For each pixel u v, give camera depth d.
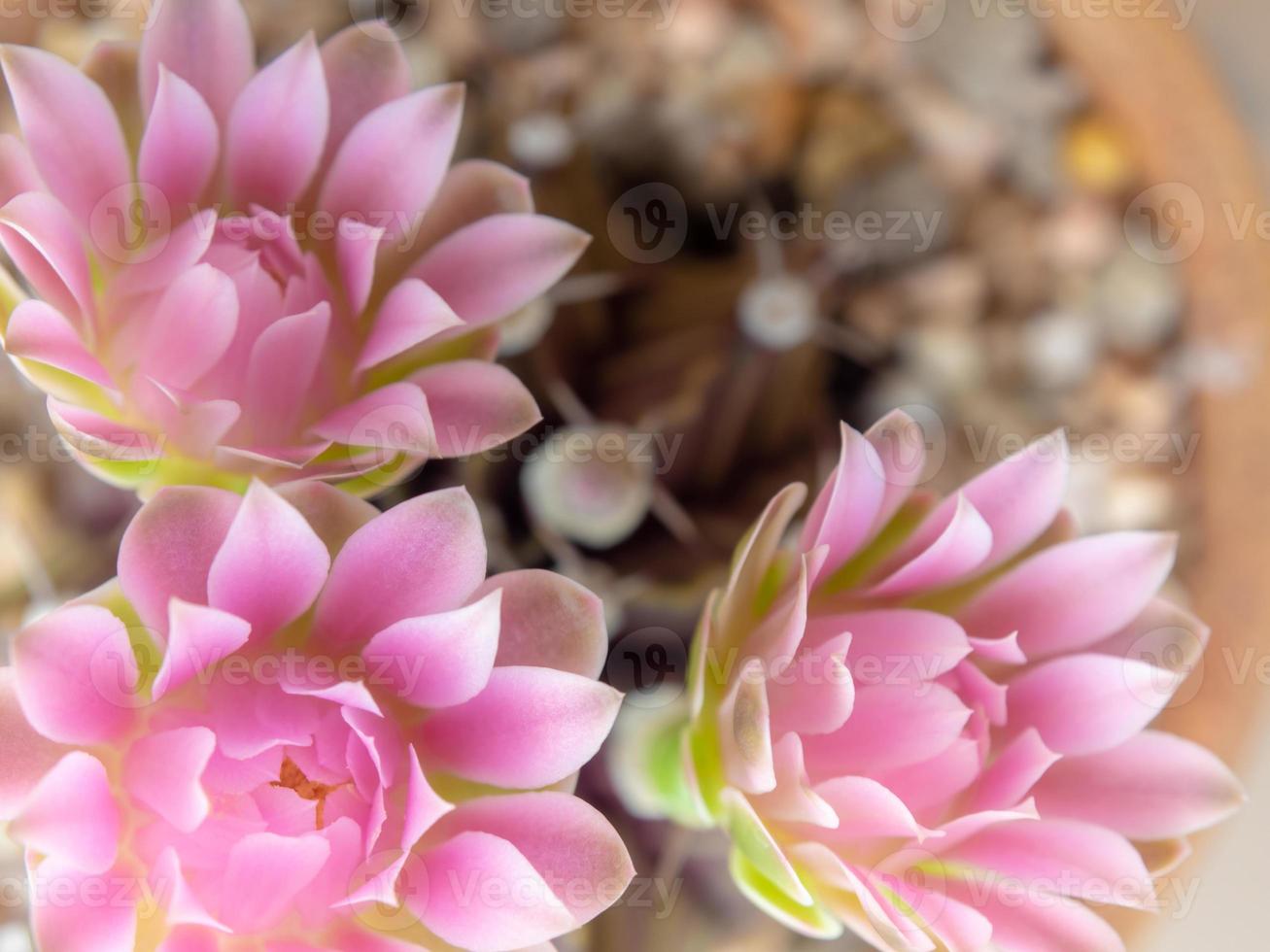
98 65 0.15
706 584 0.17
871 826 0.14
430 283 0.15
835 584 0.15
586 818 0.14
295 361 0.14
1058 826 0.15
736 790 0.14
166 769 0.13
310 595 0.14
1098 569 0.15
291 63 0.14
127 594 0.13
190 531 0.13
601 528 0.16
